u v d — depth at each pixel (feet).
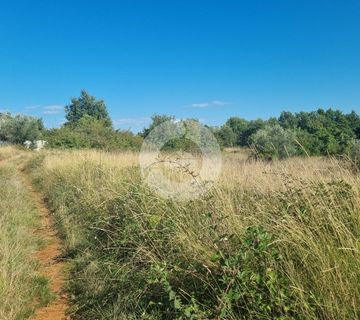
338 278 11.80
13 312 16.22
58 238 29.01
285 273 12.97
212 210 18.60
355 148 42.37
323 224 14.48
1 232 24.08
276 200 17.87
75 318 17.17
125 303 16.15
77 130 106.01
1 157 113.50
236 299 12.42
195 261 15.23
